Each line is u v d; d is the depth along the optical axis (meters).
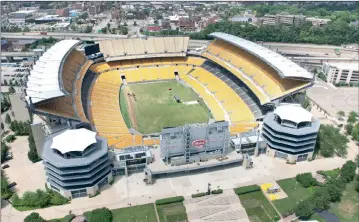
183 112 194.50
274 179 134.25
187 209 117.50
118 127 169.38
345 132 179.00
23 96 157.38
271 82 189.75
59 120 151.62
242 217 114.88
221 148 139.25
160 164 134.12
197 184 130.00
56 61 181.38
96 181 122.69
